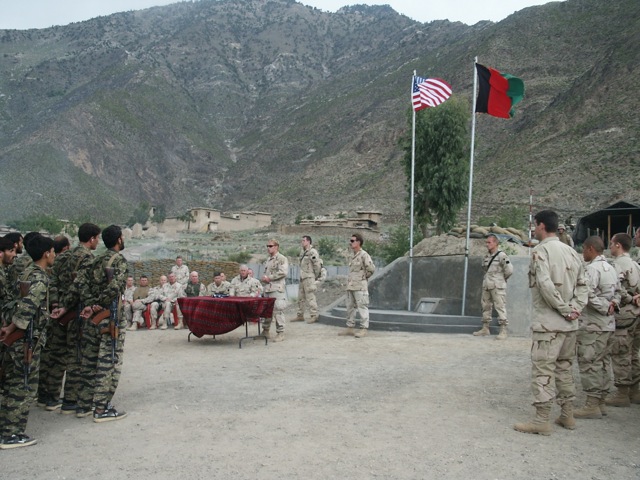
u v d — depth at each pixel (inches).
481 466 195.3
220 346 456.1
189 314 470.3
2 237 282.2
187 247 2261.3
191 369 361.7
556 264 231.0
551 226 240.2
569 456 206.1
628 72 4288.9
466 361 377.7
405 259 607.2
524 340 464.8
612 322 256.2
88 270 257.6
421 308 572.4
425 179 1553.9
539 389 230.4
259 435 226.7
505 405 272.4
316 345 448.5
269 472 189.2
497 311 475.8
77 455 207.2
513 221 1867.6
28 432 236.5
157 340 499.2
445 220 1556.3
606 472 191.9
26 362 221.3
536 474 189.3
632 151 3181.6
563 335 231.6
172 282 598.9
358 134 7790.4
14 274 263.7
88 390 260.2
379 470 191.2
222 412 259.8
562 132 4116.6
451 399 282.2
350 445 215.0
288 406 269.3
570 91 4724.4
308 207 5649.6
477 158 4820.4
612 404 279.6
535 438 225.9
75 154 7401.6
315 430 232.8
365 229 2819.9
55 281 274.7
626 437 229.1
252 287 525.0
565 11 7327.8
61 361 278.5
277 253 486.6
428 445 215.5
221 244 2497.5
